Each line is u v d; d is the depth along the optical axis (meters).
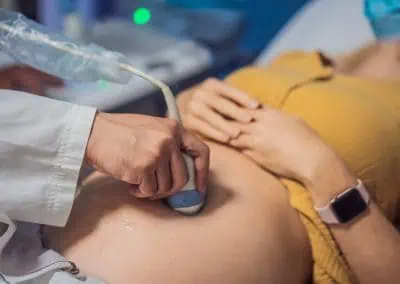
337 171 0.89
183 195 0.82
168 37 1.82
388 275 0.90
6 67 0.99
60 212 0.77
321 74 1.09
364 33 1.54
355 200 0.88
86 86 1.25
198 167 0.81
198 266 0.82
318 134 0.96
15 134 0.74
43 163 0.75
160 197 0.83
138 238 0.81
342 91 1.04
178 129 0.79
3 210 0.75
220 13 1.92
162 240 0.82
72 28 1.70
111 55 0.82
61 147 0.75
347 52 1.38
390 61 1.22
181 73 1.57
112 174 0.77
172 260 0.81
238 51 1.89
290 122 0.95
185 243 0.82
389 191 1.02
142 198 0.85
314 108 1.01
